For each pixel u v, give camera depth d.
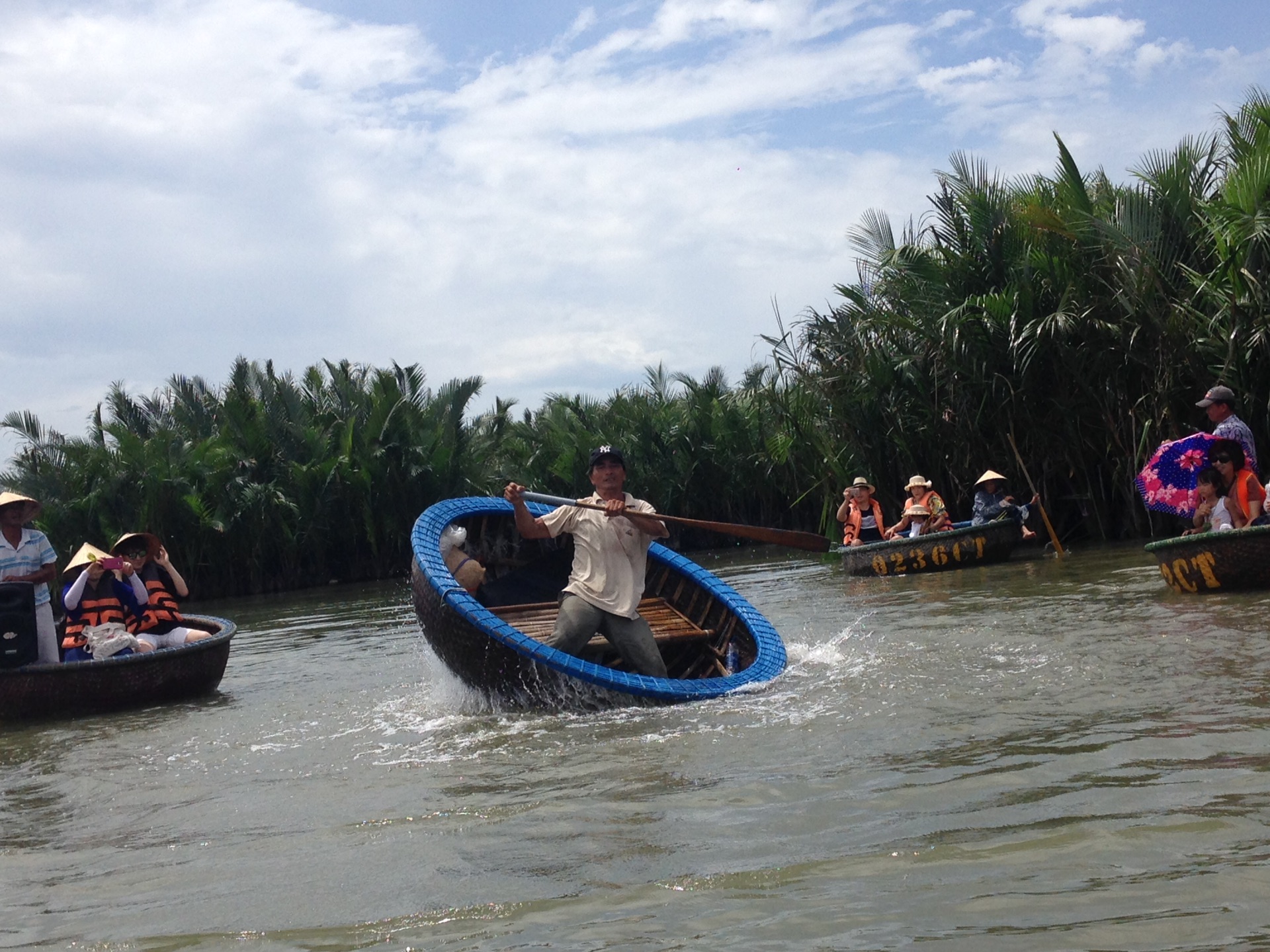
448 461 26.53
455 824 3.69
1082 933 2.37
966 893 2.64
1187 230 13.19
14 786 5.21
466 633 5.96
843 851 3.03
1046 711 4.54
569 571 8.23
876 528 14.59
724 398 27.80
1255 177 11.85
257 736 5.91
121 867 3.60
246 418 25.67
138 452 24.12
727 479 28.41
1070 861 2.78
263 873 3.37
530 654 5.69
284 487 25.80
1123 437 14.19
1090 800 3.26
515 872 3.12
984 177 14.68
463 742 5.18
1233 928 2.32
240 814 4.20
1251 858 2.68
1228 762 3.52
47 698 7.30
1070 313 13.64
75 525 23.73
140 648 7.88
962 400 15.03
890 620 8.34
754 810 3.51
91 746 6.15
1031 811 3.21
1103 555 12.45
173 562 25.17
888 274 15.31
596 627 6.23
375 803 4.14
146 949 2.79
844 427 16.17
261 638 12.32
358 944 2.69
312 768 4.94
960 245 14.84
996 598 9.16
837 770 3.91
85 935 2.93
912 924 2.49
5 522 7.84
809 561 17.62
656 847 3.23
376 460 26.05
